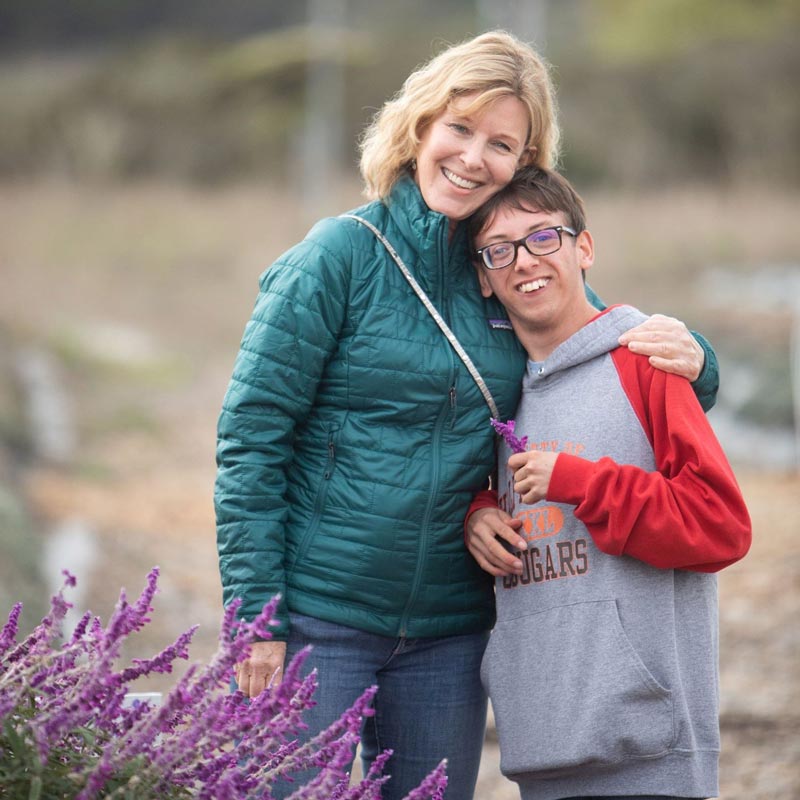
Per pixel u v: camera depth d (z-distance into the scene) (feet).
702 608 15.56
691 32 223.51
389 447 15.80
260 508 15.47
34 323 92.73
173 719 12.37
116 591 37.70
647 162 172.14
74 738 12.09
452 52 16.17
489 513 15.99
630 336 15.78
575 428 15.81
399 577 15.84
